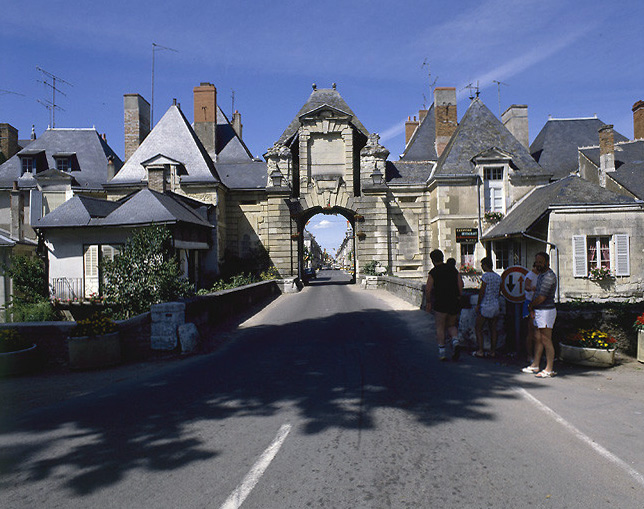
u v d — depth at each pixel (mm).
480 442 3693
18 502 2895
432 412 4441
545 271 5848
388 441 3732
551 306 5770
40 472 3328
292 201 24359
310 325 10648
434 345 7789
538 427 4023
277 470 3254
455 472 3176
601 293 15508
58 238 16938
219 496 2906
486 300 6824
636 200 15586
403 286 15766
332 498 2848
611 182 19422
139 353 7680
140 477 3201
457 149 23094
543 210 15867
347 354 7211
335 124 24703
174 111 25578
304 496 2883
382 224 24047
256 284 16250
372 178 23984
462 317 7461
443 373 5953
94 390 5730
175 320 7742
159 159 22750
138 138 27250
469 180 22047
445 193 22094
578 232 15641
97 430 4184
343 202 24266
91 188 24969
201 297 9461
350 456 3461
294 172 25547
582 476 3104
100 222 16703
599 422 4152
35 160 25703
